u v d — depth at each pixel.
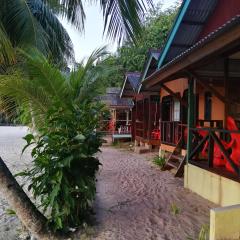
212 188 5.49
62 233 4.15
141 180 7.48
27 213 3.99
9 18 7.19
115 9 4.39
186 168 6.61
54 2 5.21
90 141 4.51
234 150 5.29
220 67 6.84
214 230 2.85
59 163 4.06
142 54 15.89
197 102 9.22
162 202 5.54
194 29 8.58
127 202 5.60
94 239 3.96
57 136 4.26
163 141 10.45
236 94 7.82
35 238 4.24
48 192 4.17
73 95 5.14
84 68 5.30
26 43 7.37
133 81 13.78
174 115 10.76
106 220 4.64
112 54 5.95
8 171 4.03
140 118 15.09
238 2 6.92
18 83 4.39
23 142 19.77
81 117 4.49
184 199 5.70
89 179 4.44
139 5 4.26
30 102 4.77
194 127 6.60
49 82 4.74
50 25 11.33
